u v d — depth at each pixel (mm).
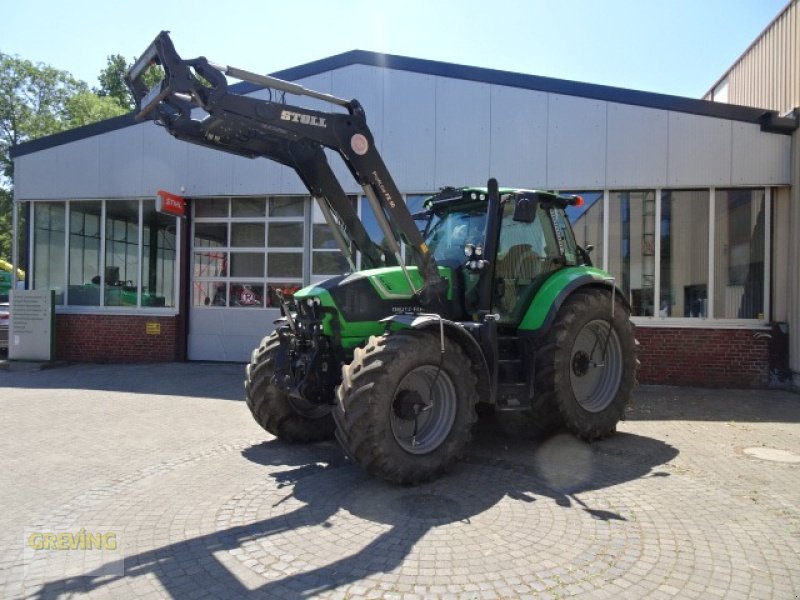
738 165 9164
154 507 4117
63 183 11898
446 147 9984
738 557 3307
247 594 2932
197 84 4207
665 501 4172
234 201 11516
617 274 9625
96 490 4480
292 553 3359
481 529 3658
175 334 11555
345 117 4848
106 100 35906
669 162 9344
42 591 2998
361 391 4215
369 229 10367
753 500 4207
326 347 4957
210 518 3902
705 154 9250
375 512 3949
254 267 11461
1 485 4605
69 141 11867
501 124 9812
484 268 5383
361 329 5039
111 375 10141
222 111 4305
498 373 5301
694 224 9461
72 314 11828
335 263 11070
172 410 7348
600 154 9523
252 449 5582
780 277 9188
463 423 4695
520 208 5188
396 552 3346
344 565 3205
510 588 2947
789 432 6289
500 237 5777
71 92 35625
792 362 8953
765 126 9023
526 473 4789
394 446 4301
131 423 6656
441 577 3061
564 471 4855
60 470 4969
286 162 5332
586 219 9664
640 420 6887
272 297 11367
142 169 11562
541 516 3871
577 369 5949
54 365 11211
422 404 4551
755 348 9203
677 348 9422
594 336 6250
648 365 9500
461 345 4926
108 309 11812
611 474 4785
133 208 11883
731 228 9398
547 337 5609
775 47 10031
